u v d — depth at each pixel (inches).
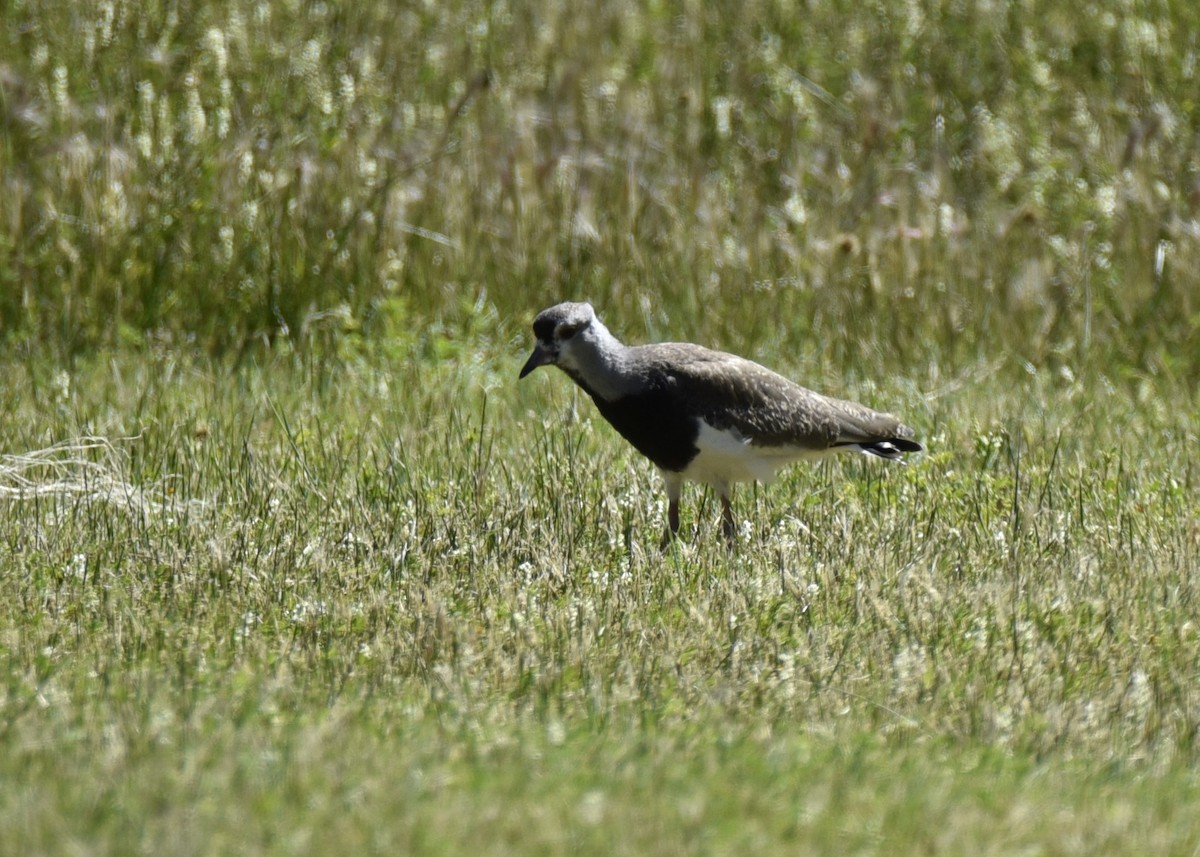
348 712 327.9
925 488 507.8
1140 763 326.3
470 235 687.1
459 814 279.0
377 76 748.6
